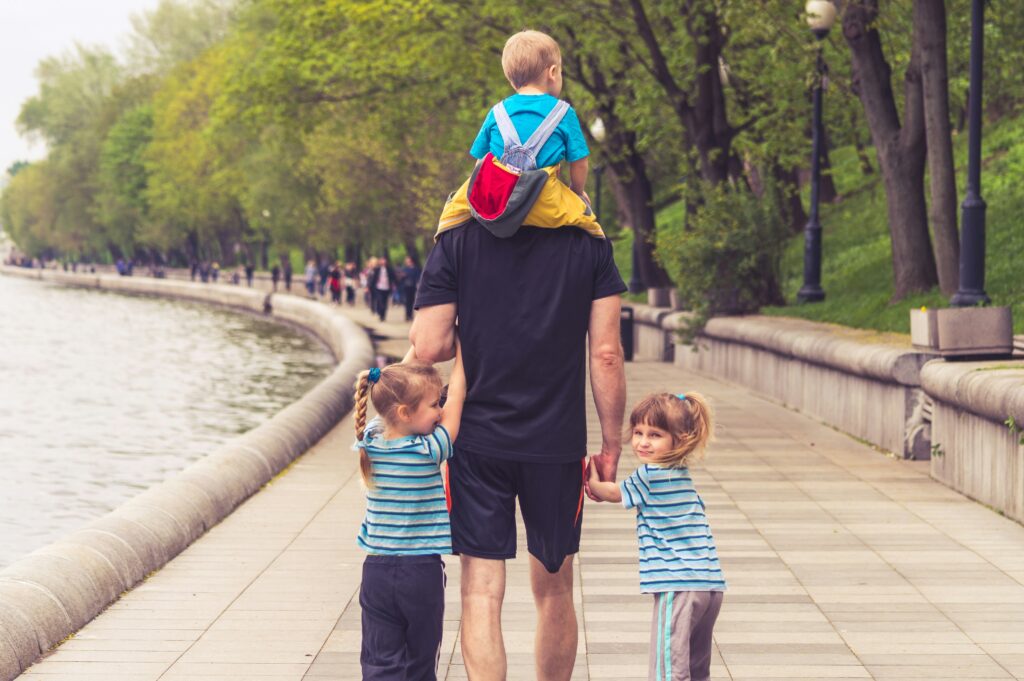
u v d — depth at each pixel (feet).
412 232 166.81
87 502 43.96
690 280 69.62
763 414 49.67
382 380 13.08
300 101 105.09
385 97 103.96
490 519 13.32
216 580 22.35
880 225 87.97
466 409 13.44
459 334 13.46
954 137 96.27
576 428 13.47
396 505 13.14
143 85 367.25
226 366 107.65
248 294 211.61
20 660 17.01
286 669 17.21
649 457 13.75
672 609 13.35
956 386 30.58
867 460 37.11
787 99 82.43
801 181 130.72
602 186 170.71
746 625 19.52
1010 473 27.96
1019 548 25.02
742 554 24.53
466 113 104.06
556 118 13.10
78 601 19.42
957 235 48.96
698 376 69.62
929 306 48.75
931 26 48.16
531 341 13.19
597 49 85.51
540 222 13.09
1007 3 62.03
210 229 307.37
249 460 32.81
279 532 26.66
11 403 79.00
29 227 514.68
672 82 77.10
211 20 327.47
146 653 17.89
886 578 22.57
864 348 40.34
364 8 82.58
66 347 133.39
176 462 53.98
